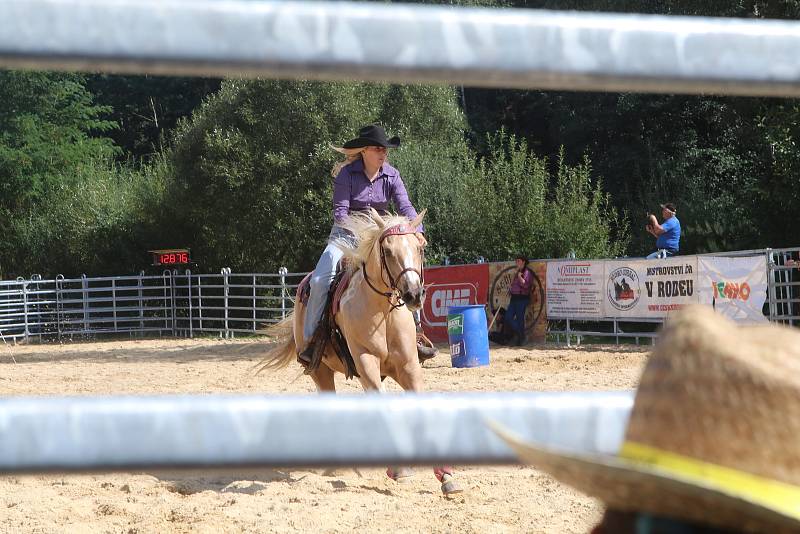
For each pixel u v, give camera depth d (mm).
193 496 7691
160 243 37844
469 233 30234
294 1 1319
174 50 1282
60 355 25453
